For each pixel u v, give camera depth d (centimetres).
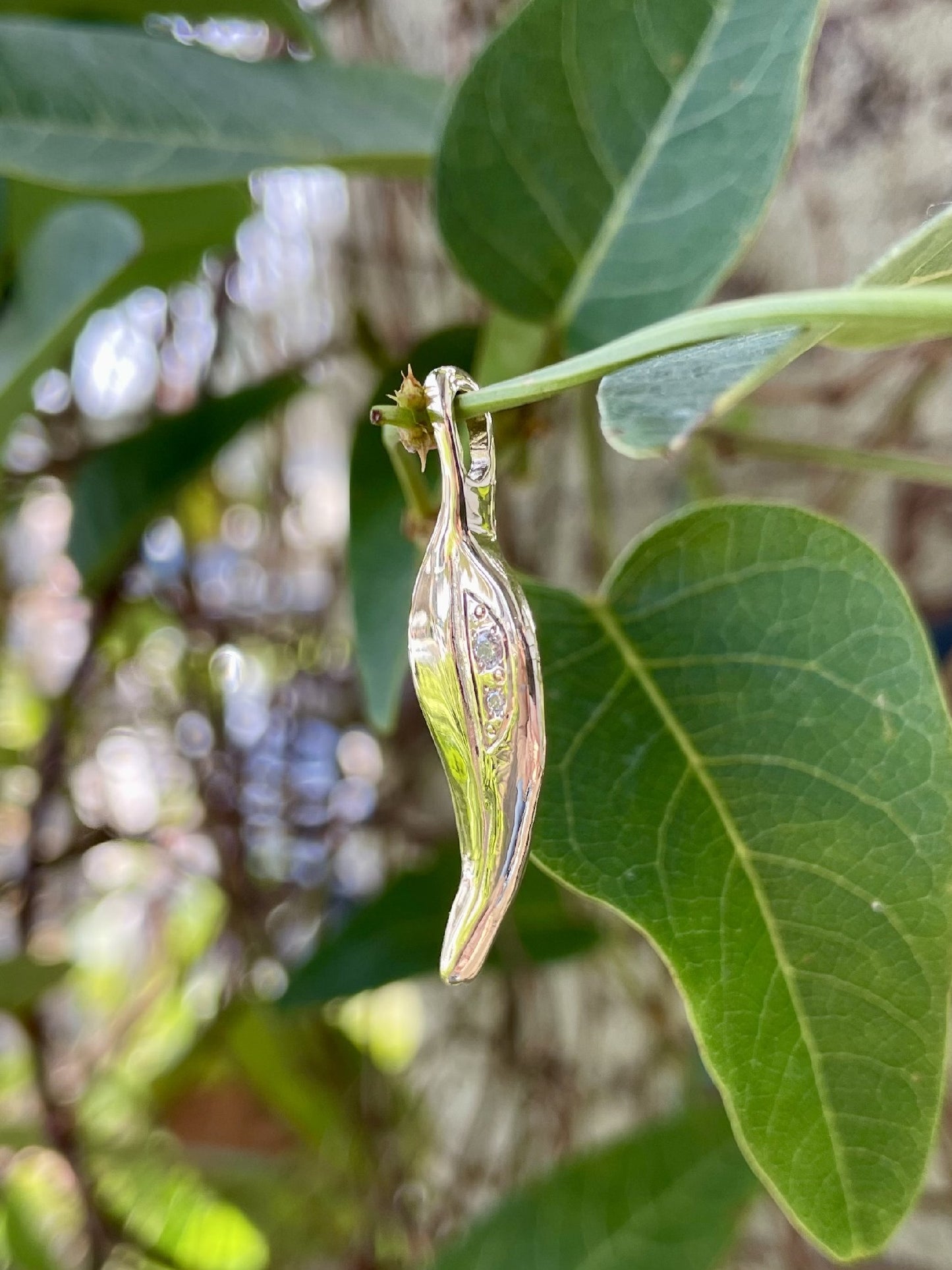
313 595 20
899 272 6
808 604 7
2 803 19
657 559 7
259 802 18
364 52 16
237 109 9
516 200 9
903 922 6
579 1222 11
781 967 7
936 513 14
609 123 8
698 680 7
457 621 5
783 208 14
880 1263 15
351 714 19
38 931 20
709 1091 15
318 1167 19
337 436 20
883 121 13
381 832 19
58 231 11
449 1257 11
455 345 11
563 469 16
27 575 20
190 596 18
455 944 5
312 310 18
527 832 5
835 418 14
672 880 7
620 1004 17
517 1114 19
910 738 6
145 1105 20
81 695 18
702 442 12
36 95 9
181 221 13
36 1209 18
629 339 5
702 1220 11
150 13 12
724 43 8
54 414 16
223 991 18
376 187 17
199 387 17
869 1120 7
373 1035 22
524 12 8
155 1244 17
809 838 7
